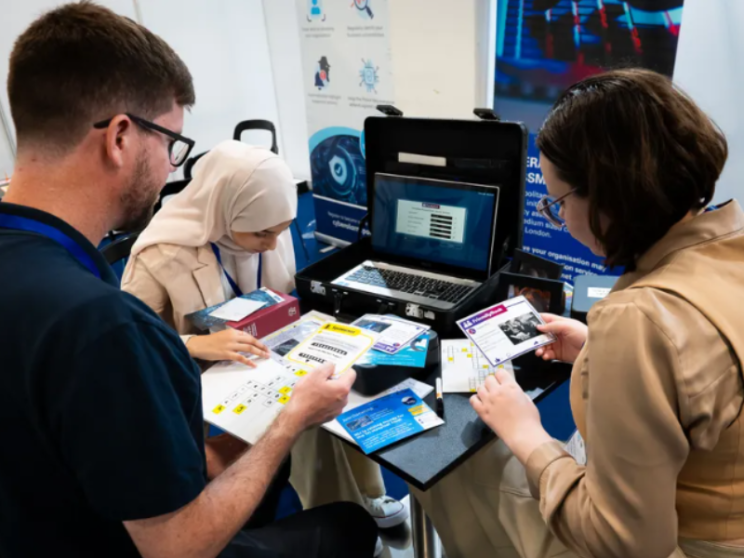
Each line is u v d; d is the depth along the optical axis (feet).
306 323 4.84
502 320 4.08
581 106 2.28
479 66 8.91
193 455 2.32
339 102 11.42
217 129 15.60
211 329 4.66
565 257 9.11
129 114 2.37
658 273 2.32
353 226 12.59
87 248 2.35
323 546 3.60
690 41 7.18
